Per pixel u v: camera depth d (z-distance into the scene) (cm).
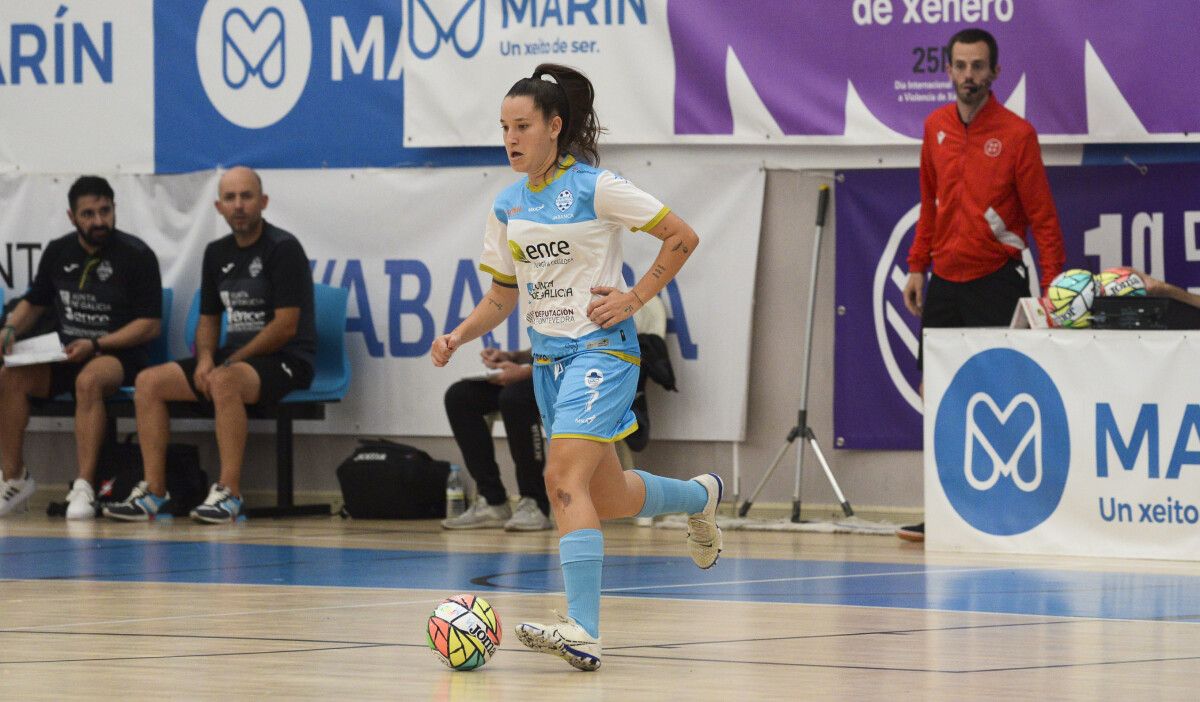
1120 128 2512
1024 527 2095
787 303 2717
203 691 996
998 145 2330
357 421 2911
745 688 1020
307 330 2723
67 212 2936
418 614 1424
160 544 2214
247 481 2975
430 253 2877
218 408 2620
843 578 1772
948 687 1018
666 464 2769
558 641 1075
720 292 2719
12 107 3047
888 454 2664
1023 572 1853
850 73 2638
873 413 2662
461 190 2861
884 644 1231
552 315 1212
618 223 1208
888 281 2656
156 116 2994
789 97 2662
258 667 1105
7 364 2742
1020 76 2550
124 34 3002
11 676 1057
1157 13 2495
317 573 1820
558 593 1606
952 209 2366
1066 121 2533
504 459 2850
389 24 2877
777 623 1365
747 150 2716
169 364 2692
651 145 2747
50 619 1387
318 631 1305
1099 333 2062
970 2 2573
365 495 2714
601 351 1193
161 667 1101
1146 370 2036
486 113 2805
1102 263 2569
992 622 1374
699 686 1030
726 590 1644
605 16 2734
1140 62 2503
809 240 2705
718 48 2688
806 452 2700
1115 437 2052
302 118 2928
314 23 2919
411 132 2850
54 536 2348
